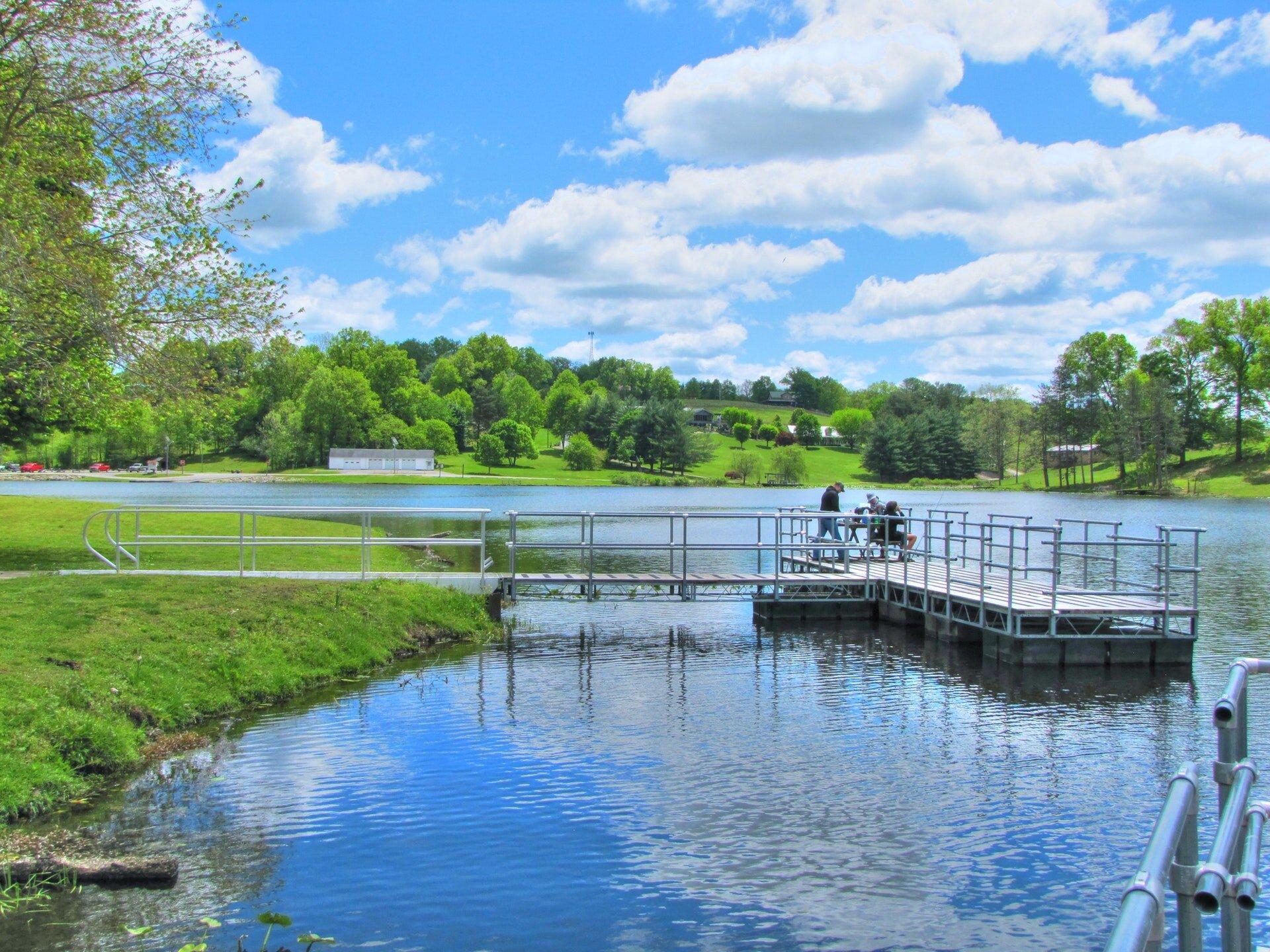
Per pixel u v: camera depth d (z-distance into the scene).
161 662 12.89
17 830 8.76
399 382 168.88
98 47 17.30
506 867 8.22
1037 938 7.20
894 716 13.16
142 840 8.65
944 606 19.02
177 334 19.08
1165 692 14.58
